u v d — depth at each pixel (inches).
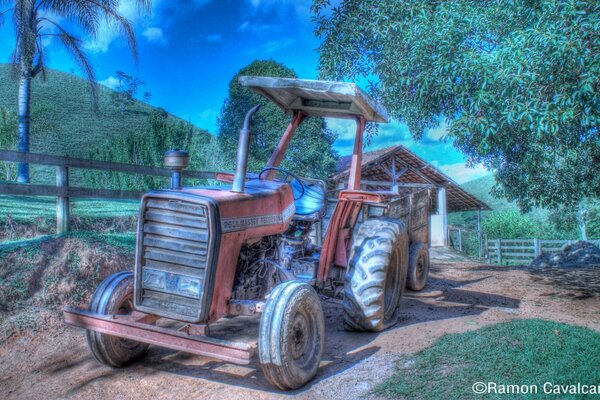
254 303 139.9
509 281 309.1
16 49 557.0
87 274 226.4
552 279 317.1
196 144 698.2
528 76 232.5
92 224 334.6
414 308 226.7
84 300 216.4
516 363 144.2
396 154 697.0
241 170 147.3
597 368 140.7
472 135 297.4
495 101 241.9
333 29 337.7
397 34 311.7
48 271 219.1
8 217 296.4
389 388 134.6
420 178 783.7
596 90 222.7
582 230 1099.9
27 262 218.5
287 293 137.6
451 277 323.6
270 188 164.7
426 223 299.1
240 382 147.1
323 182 207.9
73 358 173.0
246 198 146.1
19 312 198.5
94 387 147.8
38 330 192.1
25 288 207.6
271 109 560.4
